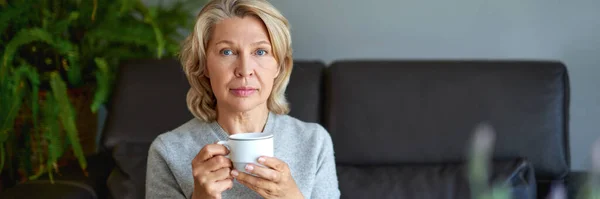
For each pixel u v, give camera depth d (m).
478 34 2.56
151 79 1.98
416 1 2.57
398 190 1.75
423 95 1.91
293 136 1.41
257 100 1.28
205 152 1.12
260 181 1.11
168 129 1.90
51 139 2.17
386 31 2.60
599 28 2.48
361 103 1.91
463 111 1.88
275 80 1.38
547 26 2.51
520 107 1.88
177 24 2.54
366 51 2.62
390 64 1.96
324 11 2.61
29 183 1.79
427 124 1.88
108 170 1.96
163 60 2.03
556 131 1.88
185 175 1.34
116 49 2.39
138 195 1.75
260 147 1.09
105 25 2.33
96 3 2.25
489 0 2.53
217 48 1.27
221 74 1.26
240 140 1.08
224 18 1.27
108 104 2.29
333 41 2.62
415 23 2.58
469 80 1.92
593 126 2.53
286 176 1.12
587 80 2.52
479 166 0.60
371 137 1.88
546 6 2.51
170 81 1.97
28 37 2.14
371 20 2.60
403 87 1.92
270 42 1.28
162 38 2.29
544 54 2.53
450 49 2.58
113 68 2.43
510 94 1.89
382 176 1.80
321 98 1.98
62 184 1.77
